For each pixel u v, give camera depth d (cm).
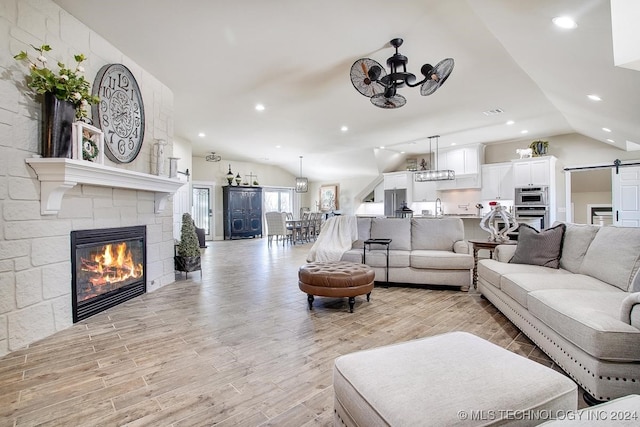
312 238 1038
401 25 298
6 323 221
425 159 984
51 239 255
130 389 177
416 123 638
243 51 348
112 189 327
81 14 279
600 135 629
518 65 374
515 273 281
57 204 251
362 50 345
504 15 250
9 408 159
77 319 280
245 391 176
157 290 398
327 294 312
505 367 117
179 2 265
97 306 304
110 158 321
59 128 243
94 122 297
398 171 1068
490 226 408
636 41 191
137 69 377
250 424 149
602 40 235
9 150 223
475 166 820
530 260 316
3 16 221
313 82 434
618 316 168
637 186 658
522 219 723
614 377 154
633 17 190
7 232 222
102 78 304
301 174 1279
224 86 444
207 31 309
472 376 111
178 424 148
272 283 438
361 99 498
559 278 252
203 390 177
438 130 695
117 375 192
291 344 238
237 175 1109
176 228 705
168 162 439
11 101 225
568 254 294
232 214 1085
